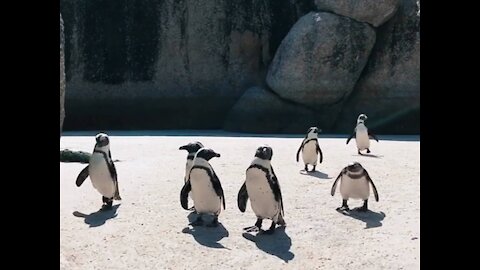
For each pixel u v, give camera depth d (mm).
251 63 31359
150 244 7480
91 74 30734
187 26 31328
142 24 31266
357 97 28484
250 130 28000
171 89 31109
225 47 31344
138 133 25719
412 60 27781
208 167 8164
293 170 13078
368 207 9547
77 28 30703
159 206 9242
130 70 31062
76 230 7855
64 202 9203
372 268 6727
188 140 19781
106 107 30797
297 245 7598
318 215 9031
